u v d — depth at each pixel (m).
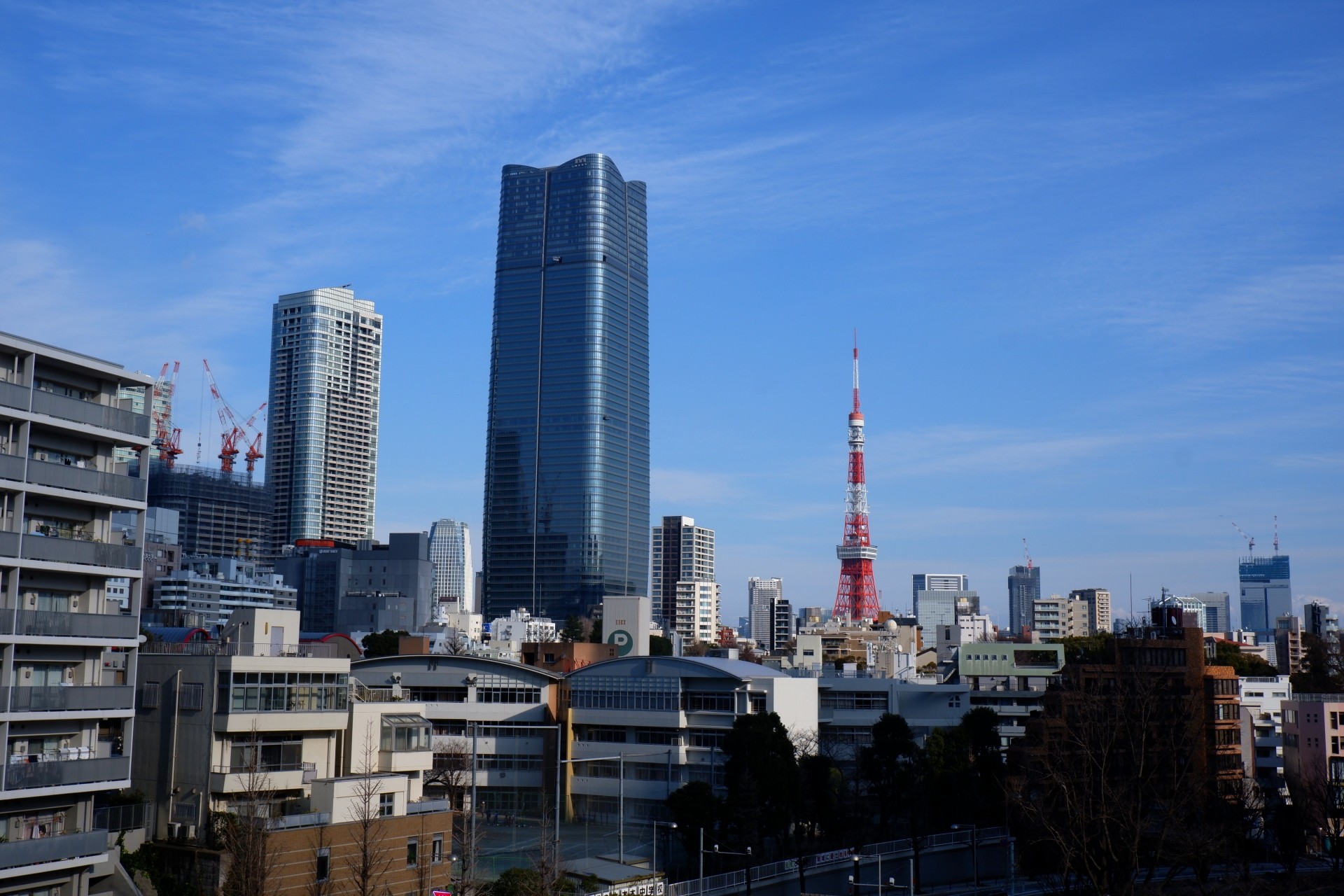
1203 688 144.00
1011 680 179.50
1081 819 97.19
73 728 74.56
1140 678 120.94
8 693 68.50
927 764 131.50
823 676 189.88
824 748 157.38
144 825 84.81
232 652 91.94
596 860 106.75
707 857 113.44
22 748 71.38
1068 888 107.44
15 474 70.38
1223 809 122.69
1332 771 150.62
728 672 143.62
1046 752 119.62
